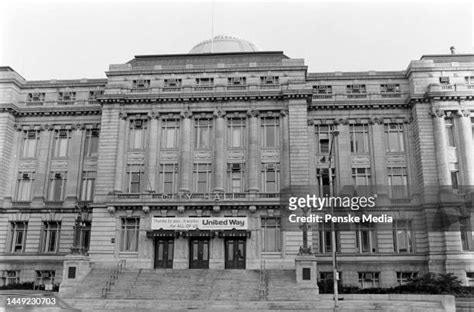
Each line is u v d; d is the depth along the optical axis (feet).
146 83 181.16
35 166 187.42
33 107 190.49
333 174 177.78
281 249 156.15
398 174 176.04
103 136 172.55
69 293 133.08
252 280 138.72
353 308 112.37
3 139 183.93
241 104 173.47
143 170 171.12
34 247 178.29
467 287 132.77
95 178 184.55
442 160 164.96
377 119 180.24
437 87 170.81
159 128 174.91
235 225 156.04
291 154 164.45
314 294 126.82
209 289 132.87
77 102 191.62
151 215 161.99
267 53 190.39
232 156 170.60
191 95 173.47
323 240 170.40
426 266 162.81
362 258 166.40
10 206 182.50
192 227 156.56
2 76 191.72
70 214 180.34
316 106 182.09
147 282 139.23
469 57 184.75
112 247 160.04
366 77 186.29
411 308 110.32
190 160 170.60
